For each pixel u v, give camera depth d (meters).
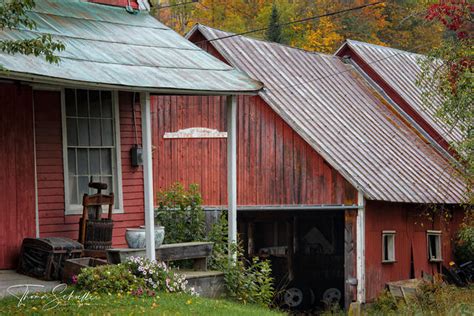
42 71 12.29
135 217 17.06
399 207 25.95
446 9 19.39
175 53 16.03
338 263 28.55
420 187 25.48
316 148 24.89
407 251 26.23
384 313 20.14
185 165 27.23
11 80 14.77
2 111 14.79
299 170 25.59
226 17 45.84
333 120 27.02
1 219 14.68
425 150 28.23
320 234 29.22
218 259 16.12
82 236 15.14
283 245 29.50
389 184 24.73
